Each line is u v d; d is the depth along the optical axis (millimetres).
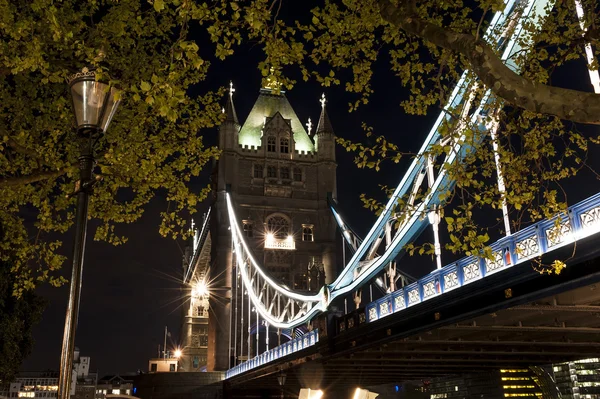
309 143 113188
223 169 103438
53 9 12789
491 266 23000
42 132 18922
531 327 28281
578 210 18859
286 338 103750
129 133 18828
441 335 30750
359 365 42594
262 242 101688
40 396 77125
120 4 18000
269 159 107250
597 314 25672
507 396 78938
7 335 31297
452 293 25000
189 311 128375
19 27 13820
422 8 14820
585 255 18438
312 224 104812
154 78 10688
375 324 32344
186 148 19203
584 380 115250
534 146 13344
